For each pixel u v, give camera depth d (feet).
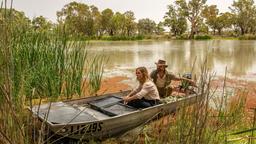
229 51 87.92
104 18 225.76
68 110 16.03
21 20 21.66
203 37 233.96
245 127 17.53
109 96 20.27
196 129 11.18
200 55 73.20
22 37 21.01
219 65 52.44
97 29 216.74
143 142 15.28
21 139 8.44
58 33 23.31
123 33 252.42
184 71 43.91
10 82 8.48
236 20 265.54
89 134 14.94
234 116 17.99
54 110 15.79
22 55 20.38
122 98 19.67
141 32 291.79
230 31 288.51
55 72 22.04
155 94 18.76
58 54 22.53
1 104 8.76
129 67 49.24
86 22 170.50
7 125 8.52
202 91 11.21
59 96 23.00
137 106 18.48
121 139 16.02
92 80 25.71
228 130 16.69
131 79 36.76
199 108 11.23
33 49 21.24
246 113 21.17
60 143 14.65
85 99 18.97
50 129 13.62
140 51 88.74
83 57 25.85
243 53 79.82
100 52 81.97
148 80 19.03
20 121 8.84
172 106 18.61
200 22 252.01
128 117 16.22
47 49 22.33
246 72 43.83
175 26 262.26
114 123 15.74
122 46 120.37
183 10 246.06
